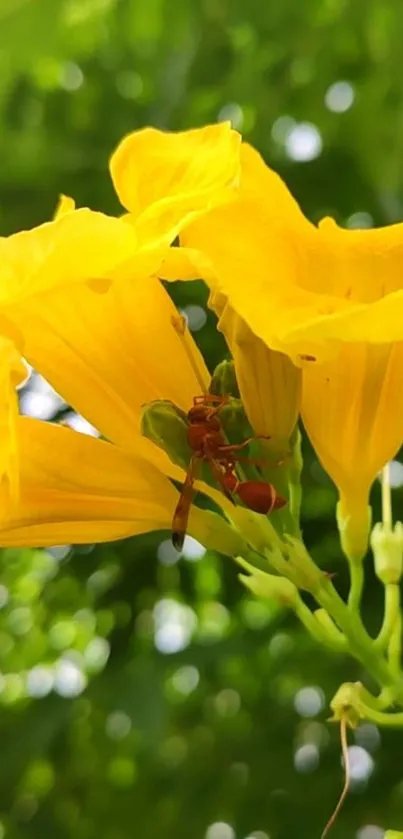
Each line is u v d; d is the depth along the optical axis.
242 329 0.36
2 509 0.38
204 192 0.35
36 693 0.85
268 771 0.81
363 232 0.36
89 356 0.37
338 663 0.78
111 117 0.81
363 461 0.38
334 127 0.81
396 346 0.36
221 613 1.01
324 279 0.36
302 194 0.79
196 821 0.84
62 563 0.84
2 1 0.82
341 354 0.36
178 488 0.41
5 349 0.36
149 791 0.89
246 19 0.79
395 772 0.76
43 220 0.80
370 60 0.81
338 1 0.80
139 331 0.37
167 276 0.36
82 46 0.88
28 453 0.38
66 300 0.36
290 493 0.38
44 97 0.83
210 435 0.37
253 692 0.86
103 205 0.79
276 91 0.81
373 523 0.71
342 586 0.71
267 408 0.37
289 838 0.77
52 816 0.87
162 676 0.72
